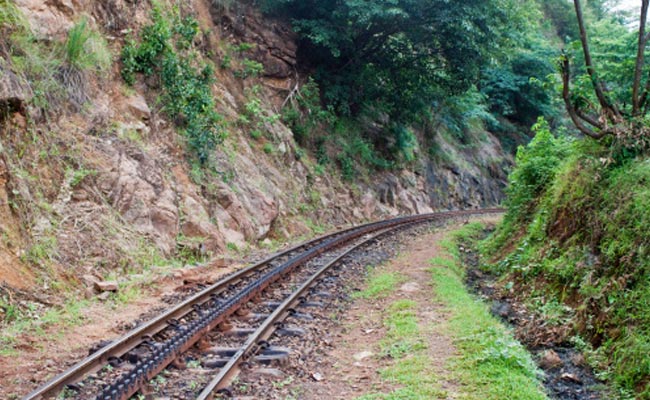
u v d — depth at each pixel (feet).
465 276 39.09
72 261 27.27
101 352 17.35
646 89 29.01
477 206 121.70
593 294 23.68
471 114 115.85
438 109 109.29
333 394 16.33
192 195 41.57
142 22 45.85
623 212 25.03
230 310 23.35
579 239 28.37
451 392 15.74
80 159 32.60
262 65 66.69
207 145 46.68
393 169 92.02
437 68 77.82
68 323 21.79
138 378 14.94
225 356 18.84
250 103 59.36
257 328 21.26
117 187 33.88
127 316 23.65
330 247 46.88
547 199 37.19
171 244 36.17
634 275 22.03
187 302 24.68
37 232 26.48
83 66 36.78
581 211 29.22
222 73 60.90
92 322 22.47
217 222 43.29
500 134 147.54
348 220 71.31
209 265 36.35
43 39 34.24
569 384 18.81
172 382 16.14
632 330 19.98
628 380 18.21
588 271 25.43
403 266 38.37
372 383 17.06
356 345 21.29
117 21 43.37
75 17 38.04
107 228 31.24
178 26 50.57
